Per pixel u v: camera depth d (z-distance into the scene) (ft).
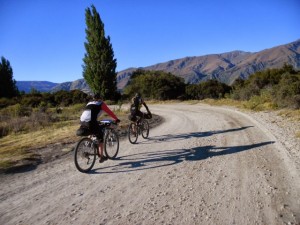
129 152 26.66
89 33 149.07
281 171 18.88
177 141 31.14
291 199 14.52
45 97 129.59
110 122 23.04
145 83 153.17
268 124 38.73
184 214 13.48
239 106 72.08
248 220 12.67
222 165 21.11
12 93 199.52
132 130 31.07
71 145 31.12
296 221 12.35
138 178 19.01
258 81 91.50
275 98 59.57
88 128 20.85
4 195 16.67
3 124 54.49
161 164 22.13
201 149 26.55
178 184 17.54
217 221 12.69
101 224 12.80
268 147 25.63
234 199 14.93
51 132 43.11
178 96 153.38
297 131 31.68
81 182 18.61
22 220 13.44
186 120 52.85
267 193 15.46
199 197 15.39
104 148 23.00
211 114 60.85
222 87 148.05
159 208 14.23
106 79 148.97
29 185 18.33
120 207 14.53
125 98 156.66
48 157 25.85
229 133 34.37
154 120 57.00
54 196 16.31
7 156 25.80
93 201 15.42
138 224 12.67
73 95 128.36
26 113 73.82
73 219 13.39
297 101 50.52
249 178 17.98
